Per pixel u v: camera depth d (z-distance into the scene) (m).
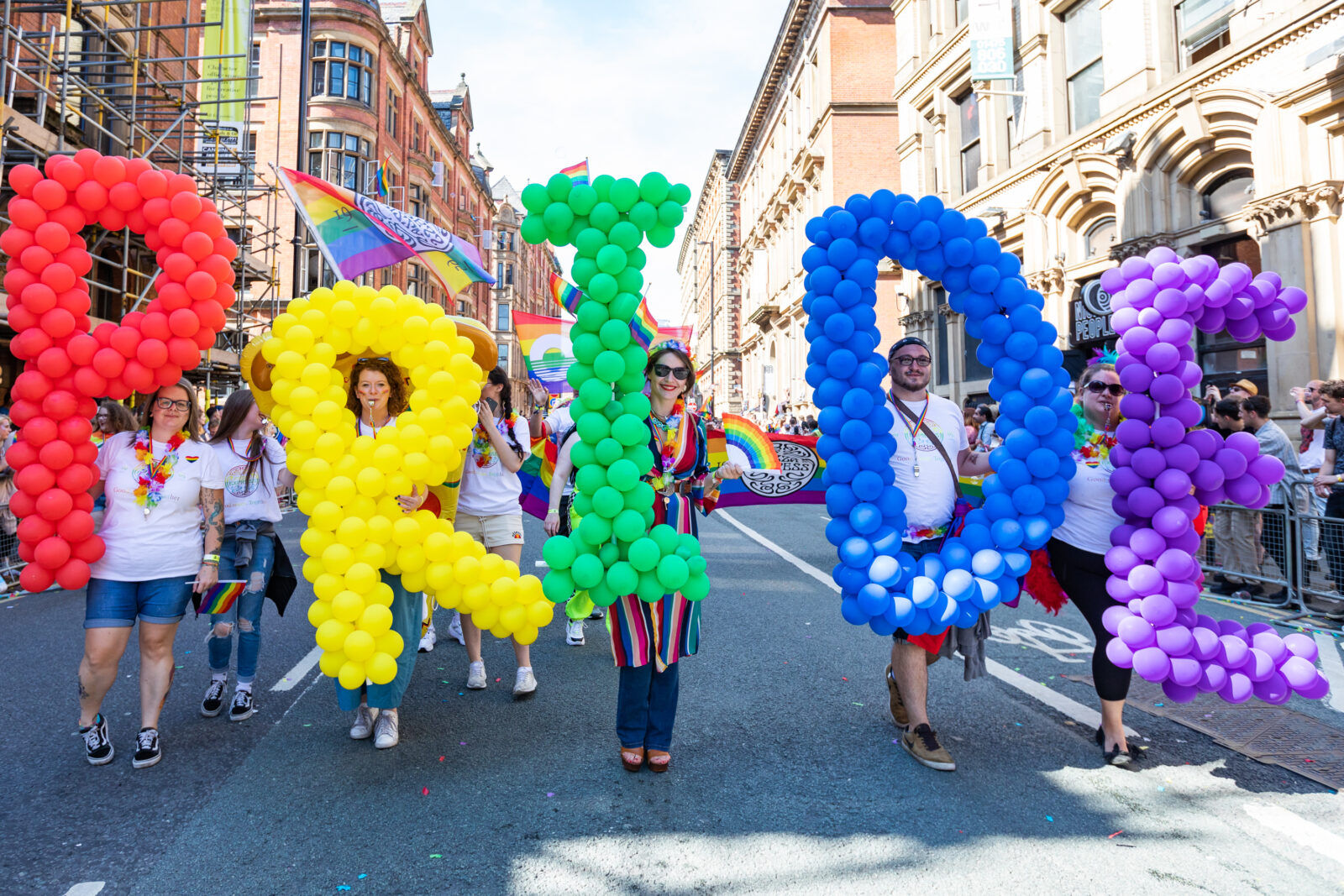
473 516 4.23
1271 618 5.73
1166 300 3.10
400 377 3.68
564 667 4.59
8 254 3.08
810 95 29.11
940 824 2.65
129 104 13.98
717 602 6.16
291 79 25.06
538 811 2.75
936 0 18.94
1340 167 9.36
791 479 7.77
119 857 2.44
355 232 6.32
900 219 3.26
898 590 3.10
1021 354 3.22
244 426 3.92
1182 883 2.29
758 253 40.44
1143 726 3.55
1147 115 12.15
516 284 55.03
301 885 2.30
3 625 5.55
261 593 3.82
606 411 3.01
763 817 2.71
